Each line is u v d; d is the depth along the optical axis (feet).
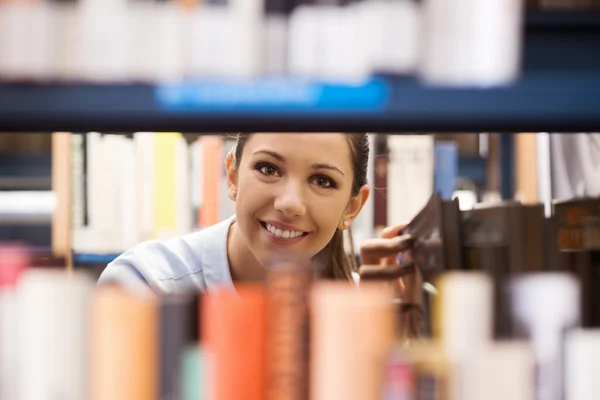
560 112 2.47
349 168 5.16
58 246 7.42
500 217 3.52
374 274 3.85
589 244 3.49
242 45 2.45
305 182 4.99
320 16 2.45
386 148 7.48
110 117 2.43
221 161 7.90
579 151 4.84
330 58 2.46
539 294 2.56
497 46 2.45
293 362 2.47
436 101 2.45
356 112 2.44
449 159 7.54
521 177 6.29
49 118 2.42
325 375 2.45
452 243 3.51
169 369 2.44
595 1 2.52
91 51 2.42
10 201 7.58
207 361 2.45
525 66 2.47
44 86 2.41
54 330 2.39
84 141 7.61
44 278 2.43
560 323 2.55
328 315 2.46
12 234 8.14
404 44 2.45
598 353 2.41
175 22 2.44
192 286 5.15
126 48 2.43
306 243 5.15
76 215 7.60
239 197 5.12
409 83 2.45
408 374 2.43
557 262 3.50
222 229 5.38
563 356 2.53
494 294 2.60
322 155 4.93
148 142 7.75
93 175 7.64
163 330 2.45
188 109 2.44
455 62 2.45
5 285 2.57
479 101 2.45
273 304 2.49
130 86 2.43
